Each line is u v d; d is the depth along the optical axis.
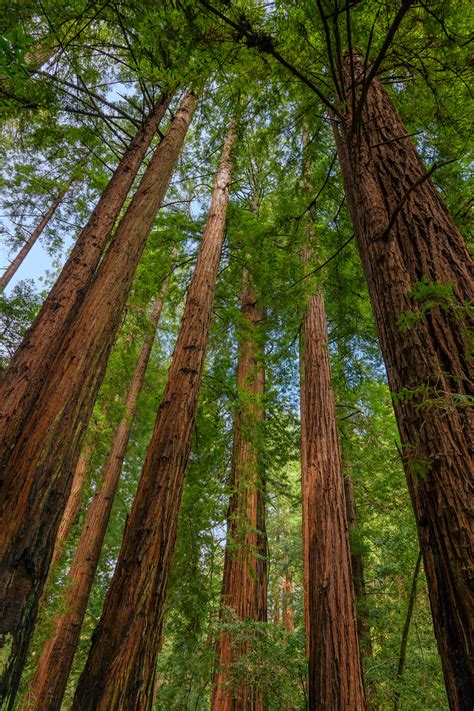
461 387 1.39
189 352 4.69
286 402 8.44
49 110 4.79
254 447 6.66
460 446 1.29
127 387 10.47
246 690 4.68
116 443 9.70
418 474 1.38
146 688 2.69
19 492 2.60
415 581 4.89
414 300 1.66
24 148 6.14
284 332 6.83
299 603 8.70
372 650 6.62
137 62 3.98
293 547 10.91
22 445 2.81
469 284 1.65
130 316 7.34
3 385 3.54
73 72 5.29
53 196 7.86
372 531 7.21
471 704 1.02
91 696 2.52
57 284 4.12
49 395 3.04
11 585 2.35
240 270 7.86
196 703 4.95
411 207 1.99
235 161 6.97
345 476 7.39
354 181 2.33
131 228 4.23
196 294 5.31
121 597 2.99
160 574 3.18
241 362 8.08
